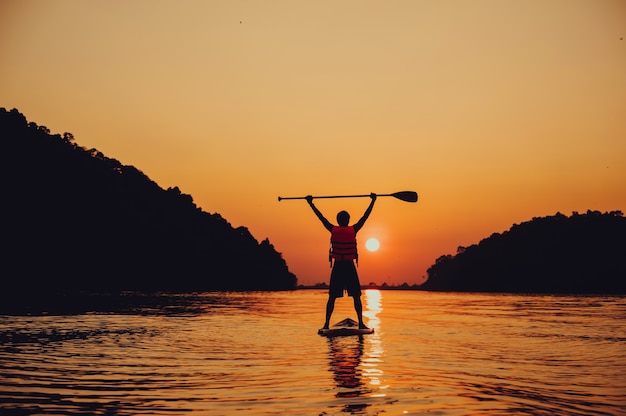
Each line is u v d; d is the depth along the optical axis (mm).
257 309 19016
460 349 7363
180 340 8117
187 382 4820
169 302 23984
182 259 99688
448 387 4660
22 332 8992
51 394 4297
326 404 4012
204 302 25156
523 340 8633
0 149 81938
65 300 22203
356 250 10047
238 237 132375
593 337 9219
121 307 17922
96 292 40719
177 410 3824
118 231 89438
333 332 9297
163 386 4637
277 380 4930
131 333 9062
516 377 5180
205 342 7902
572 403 4094
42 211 79438
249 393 4367
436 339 8734
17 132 87000
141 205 102875
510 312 19062
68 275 73250
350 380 4945
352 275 9930
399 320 14047
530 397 4289
